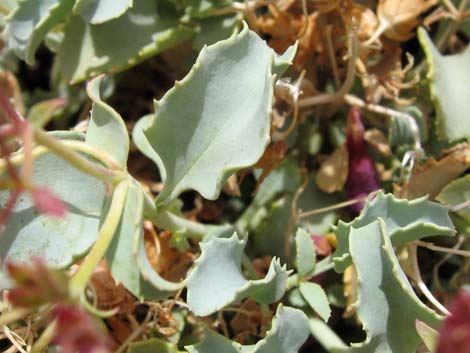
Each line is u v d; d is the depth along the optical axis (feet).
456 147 0.56
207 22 0.58
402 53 0.63
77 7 0.52
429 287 0.58
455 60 0.59
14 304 0.34
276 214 0.59
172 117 0.47
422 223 0.49
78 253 0.47
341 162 0.59
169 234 0.57
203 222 0.62
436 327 0.46
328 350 0.53
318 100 0.60
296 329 0.48
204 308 0.45
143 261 0.43
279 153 0.57
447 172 0.56
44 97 0.67
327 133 0.62
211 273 0.46
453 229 0.49
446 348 0.35
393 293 0.47
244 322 0.55
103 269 0.54
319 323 0.54
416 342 0.47
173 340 0.55
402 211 0.49
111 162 0.45
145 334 0.55
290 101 0.56
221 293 0.46
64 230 0.47
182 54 0.64
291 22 0.59
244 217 0.59
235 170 0.46
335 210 0.59
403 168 0.56
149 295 0.44
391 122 0.58
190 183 0.48
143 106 0.66
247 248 0.59
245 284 0.46
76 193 0.48
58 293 0.34
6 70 0.64
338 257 0.50
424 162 0.58
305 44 0.60
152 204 0.48
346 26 0.59
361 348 0.47
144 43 0.57
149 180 0.63
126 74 0.66
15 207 0.47
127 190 0.44
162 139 0.48
